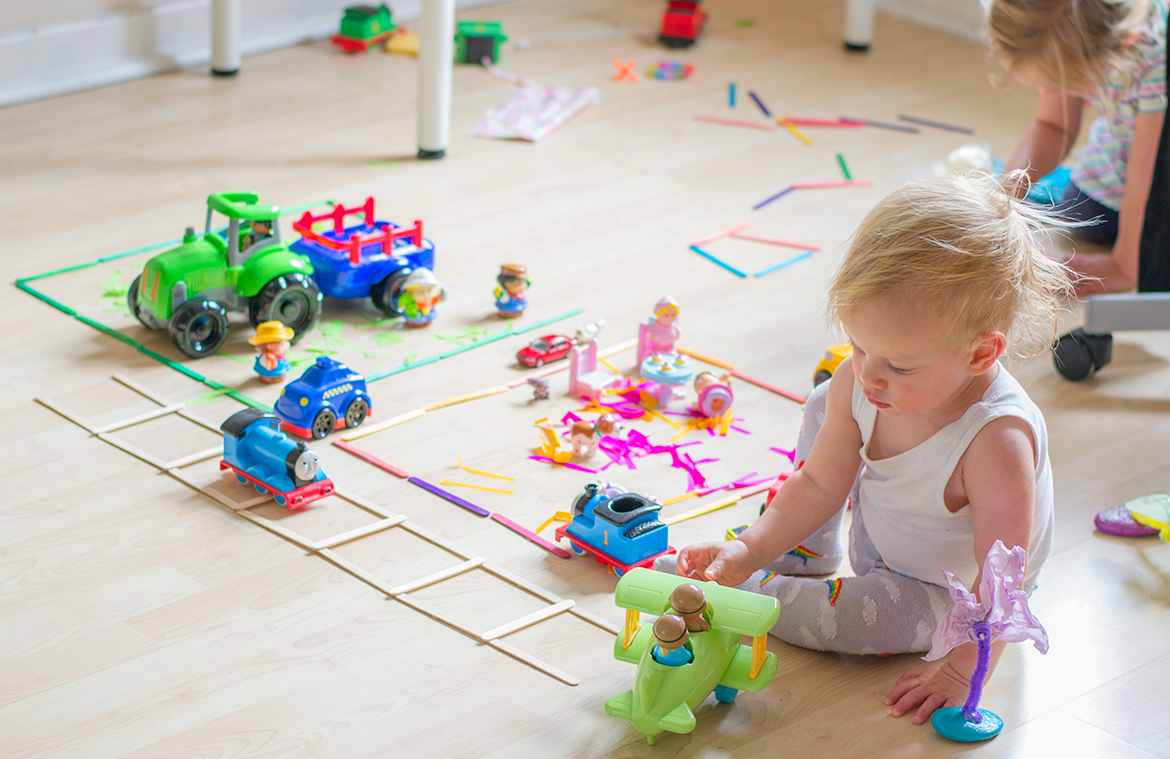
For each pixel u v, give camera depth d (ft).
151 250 6.44
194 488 4.53
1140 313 3.84
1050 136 6.86
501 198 7.36
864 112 9.09
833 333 5.95
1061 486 4.77
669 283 6.44
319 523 4.37
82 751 3.30
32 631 3.75
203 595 3.96
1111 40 5.73
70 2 8.44
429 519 4.44
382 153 7.86
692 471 4.81
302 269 5.59
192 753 3.31
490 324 5.93
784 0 11.68
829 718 3.54
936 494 3.51
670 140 8.40
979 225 3.13
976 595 3.31
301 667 3.66
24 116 8.04
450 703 3.54
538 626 3.90
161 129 7.98
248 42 9.44
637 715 3.34
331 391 4.91
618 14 10.98
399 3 10.32
